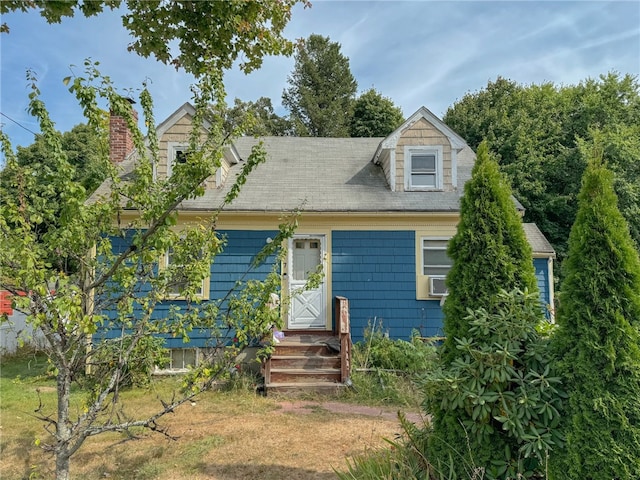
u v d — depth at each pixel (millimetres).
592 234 3092
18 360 10633
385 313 9773
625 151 17109
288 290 9734
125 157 11445
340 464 4598
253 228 9719
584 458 2859
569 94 22312
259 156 3830
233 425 5945
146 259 3236
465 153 12859
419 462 3668
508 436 3291
